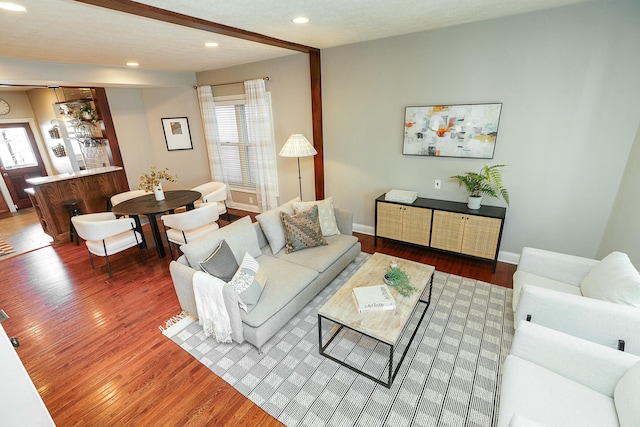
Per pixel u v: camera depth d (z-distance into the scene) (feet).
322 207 11.35
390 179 13.42
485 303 9.32
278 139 16.43
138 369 7.35
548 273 8.01
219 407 6.35
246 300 7.39
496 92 10.27
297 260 9.80
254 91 15.75
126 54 11.96
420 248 13.24
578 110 9.23
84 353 7.90
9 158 21.83
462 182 11.64
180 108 18.97
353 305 7.28
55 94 20.03
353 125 13.62
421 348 7.66
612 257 6.89
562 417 4.37
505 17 9.50
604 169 9.29
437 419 5.93
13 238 16.17
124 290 10.79
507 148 10.56
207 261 7.64
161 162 20.51
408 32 11.01
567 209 10.12
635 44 8.18
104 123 17.75
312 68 13.42
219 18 8.33
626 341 5.54
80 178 15.89
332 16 8.60
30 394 4.47
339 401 6.37
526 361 5.33
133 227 12.05
